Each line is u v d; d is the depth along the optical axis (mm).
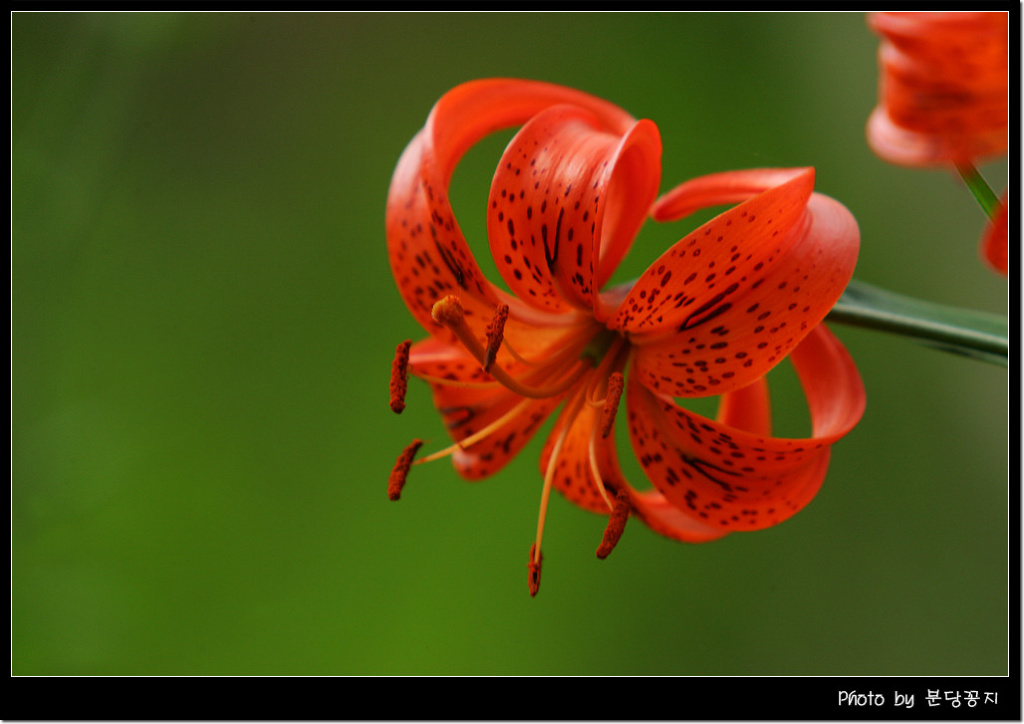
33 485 876
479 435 486
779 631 864
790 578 886
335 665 854
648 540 892
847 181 916
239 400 916
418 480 886
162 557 877
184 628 855
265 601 860
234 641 847
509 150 465
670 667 861
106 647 845
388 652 844
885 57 465
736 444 469
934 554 872
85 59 924
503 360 488
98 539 871
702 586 884
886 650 857
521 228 468
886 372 908
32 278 912
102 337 921
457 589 862
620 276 852
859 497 897
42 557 862
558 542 875
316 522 886
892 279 895
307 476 898
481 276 473
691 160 924
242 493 888
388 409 906
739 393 489
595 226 461
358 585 866
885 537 887
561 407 500
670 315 465
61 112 922
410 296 481
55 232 919
